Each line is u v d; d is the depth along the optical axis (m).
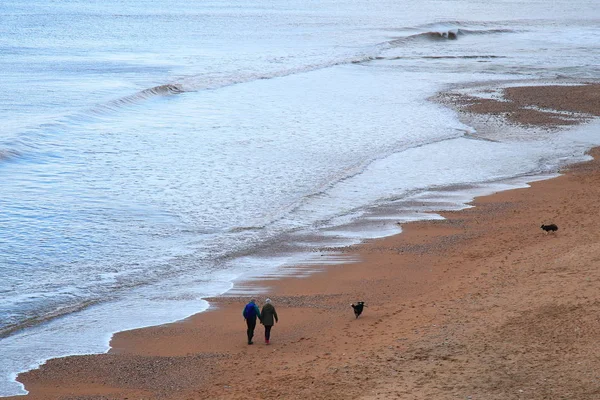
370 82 119.44
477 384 24.97
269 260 43.53
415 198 56.41
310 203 55.41
